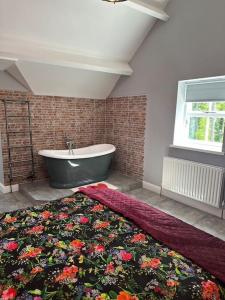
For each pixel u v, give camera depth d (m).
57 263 1.27
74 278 1.16
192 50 3.11
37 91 3.82
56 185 3.73
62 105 4.21
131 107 4.22
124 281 1.15
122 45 3.71
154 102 3.76
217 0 2.77
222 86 2.94
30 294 1.06
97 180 4.08
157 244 1.48
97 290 1.09
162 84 3.59
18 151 3.84
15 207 3.29
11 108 3.64
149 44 3.71
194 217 3.08
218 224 2.90
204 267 1.26
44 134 4.09
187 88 3.37
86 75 3.95
